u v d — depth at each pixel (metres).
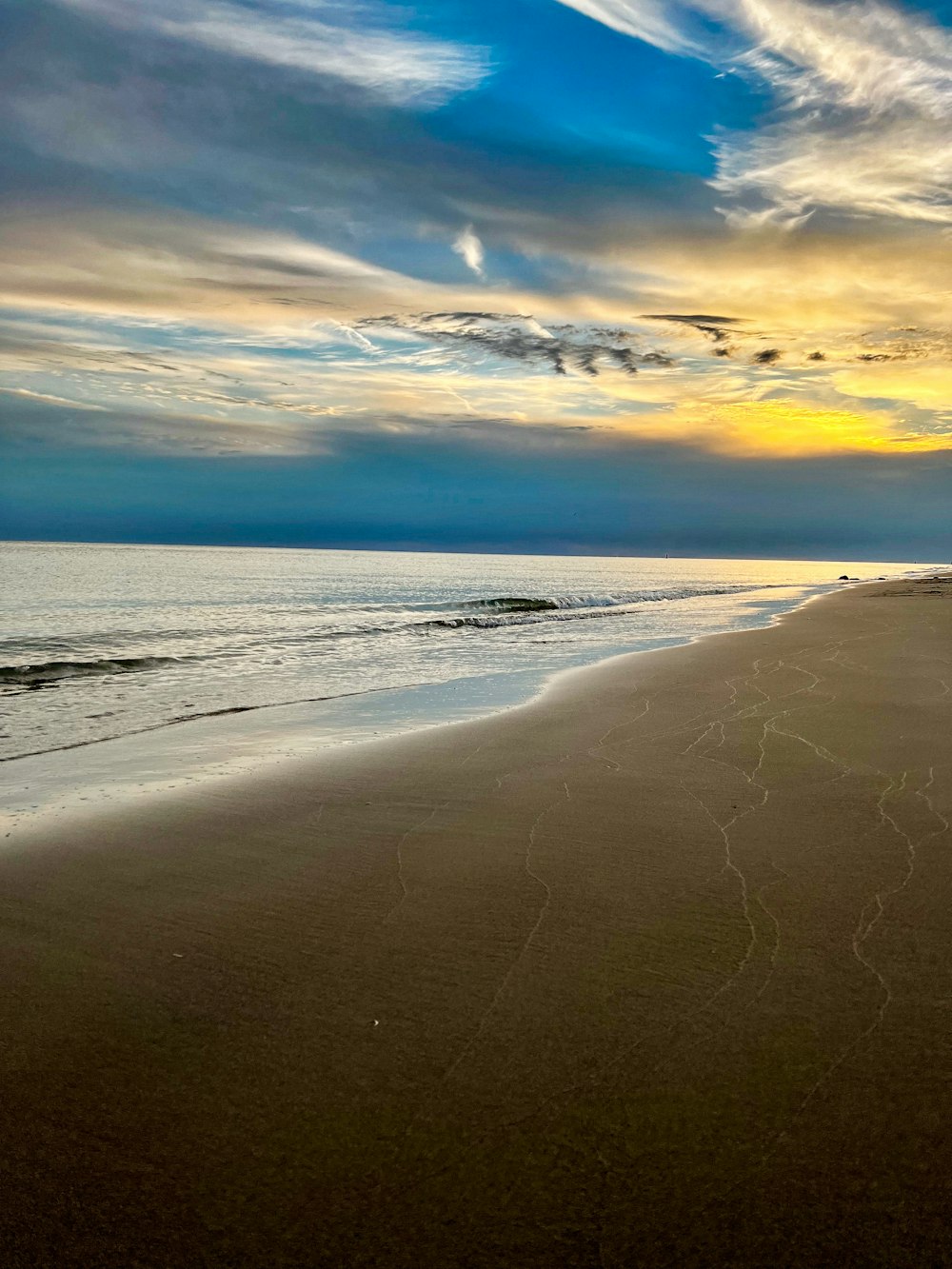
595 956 3.50
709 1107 2.46
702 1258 1.92
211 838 5.23
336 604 37.56
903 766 6.70
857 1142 2.29
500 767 7.05
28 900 4.21
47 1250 1.95
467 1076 2.64
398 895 4.23
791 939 3.62
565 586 62.38
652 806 5.76
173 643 20.48
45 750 8.23
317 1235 2.00
